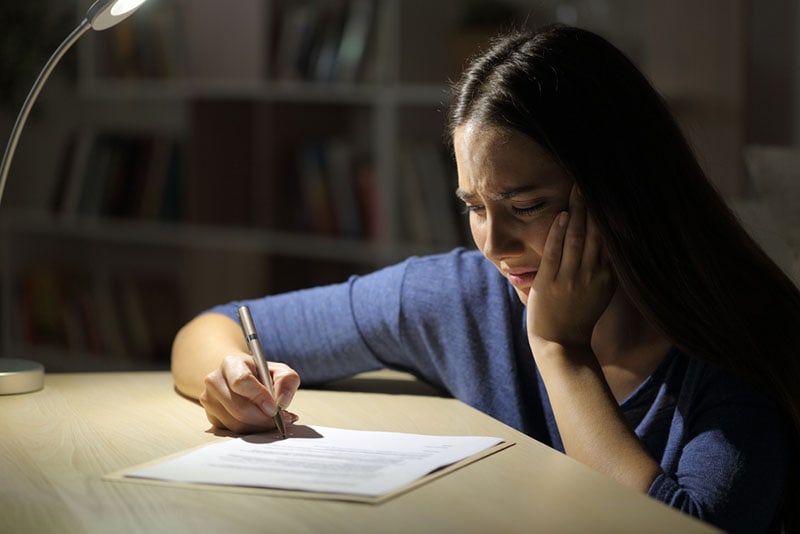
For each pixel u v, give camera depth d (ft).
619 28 11.03
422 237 11.43
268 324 5.21
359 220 11.93
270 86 12.32
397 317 5.08
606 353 4.68
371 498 2.98
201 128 12.98
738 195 9.49
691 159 4.40
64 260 14.99
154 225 13.38
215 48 12.78
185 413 4.33
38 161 15.61
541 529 2.72
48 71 5.02
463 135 4.28
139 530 2.76
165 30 13.11
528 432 4.97
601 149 4.17
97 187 13.80
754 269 4.39
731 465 3.97
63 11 14.55
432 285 5.14
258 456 3.50
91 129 14.89
